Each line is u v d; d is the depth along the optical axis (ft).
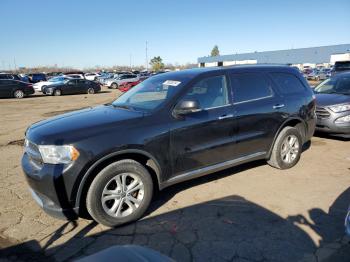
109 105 15.57
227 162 14.89
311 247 10.32
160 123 12.51
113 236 11.17
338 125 23.04
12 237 11.17
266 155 16.69
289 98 17.22
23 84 74.54
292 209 12.90
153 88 14.75
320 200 13.69
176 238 10.95
